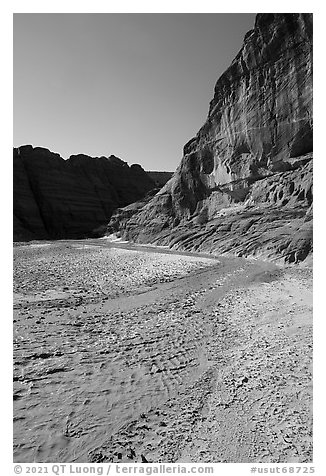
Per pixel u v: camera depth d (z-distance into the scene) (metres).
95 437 5.07
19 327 9.64
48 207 70.12
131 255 32.53
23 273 20.41
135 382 6.70
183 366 7.41
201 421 5.43
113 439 5.04
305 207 29.52
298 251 22.84
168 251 37.97
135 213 62.72
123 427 5.31
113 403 5.95
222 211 40.59
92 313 11.59
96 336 9.20
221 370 7.17
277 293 13.91
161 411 5.72
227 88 40.22
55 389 6.32
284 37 32.97
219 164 41.84
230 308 12.21
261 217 32.44
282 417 5.34
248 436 5.00
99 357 7.81
